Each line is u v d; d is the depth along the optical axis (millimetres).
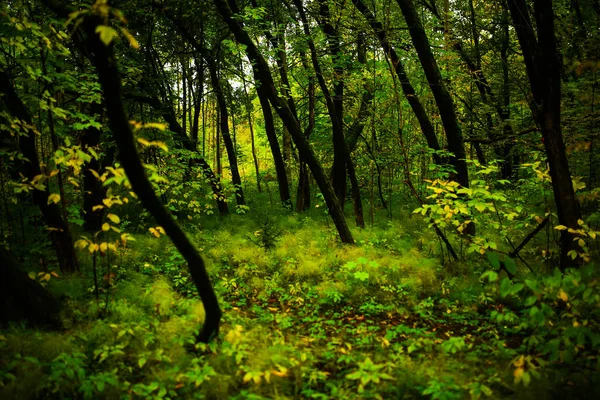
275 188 17281
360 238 8578
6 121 5418
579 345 3215
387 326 4871
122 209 10078
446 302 5473
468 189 5688
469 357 3781
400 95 10930
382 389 3297
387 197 13617
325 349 4109
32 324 4105
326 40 9820
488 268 6473
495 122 13086
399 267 6613
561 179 5523
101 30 2238
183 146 11227
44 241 5527
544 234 8227
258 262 7215
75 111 6336
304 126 14766
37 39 5031
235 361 3645
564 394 3168
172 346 3799
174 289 5922
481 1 13555
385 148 11930
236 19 8117
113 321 4348
